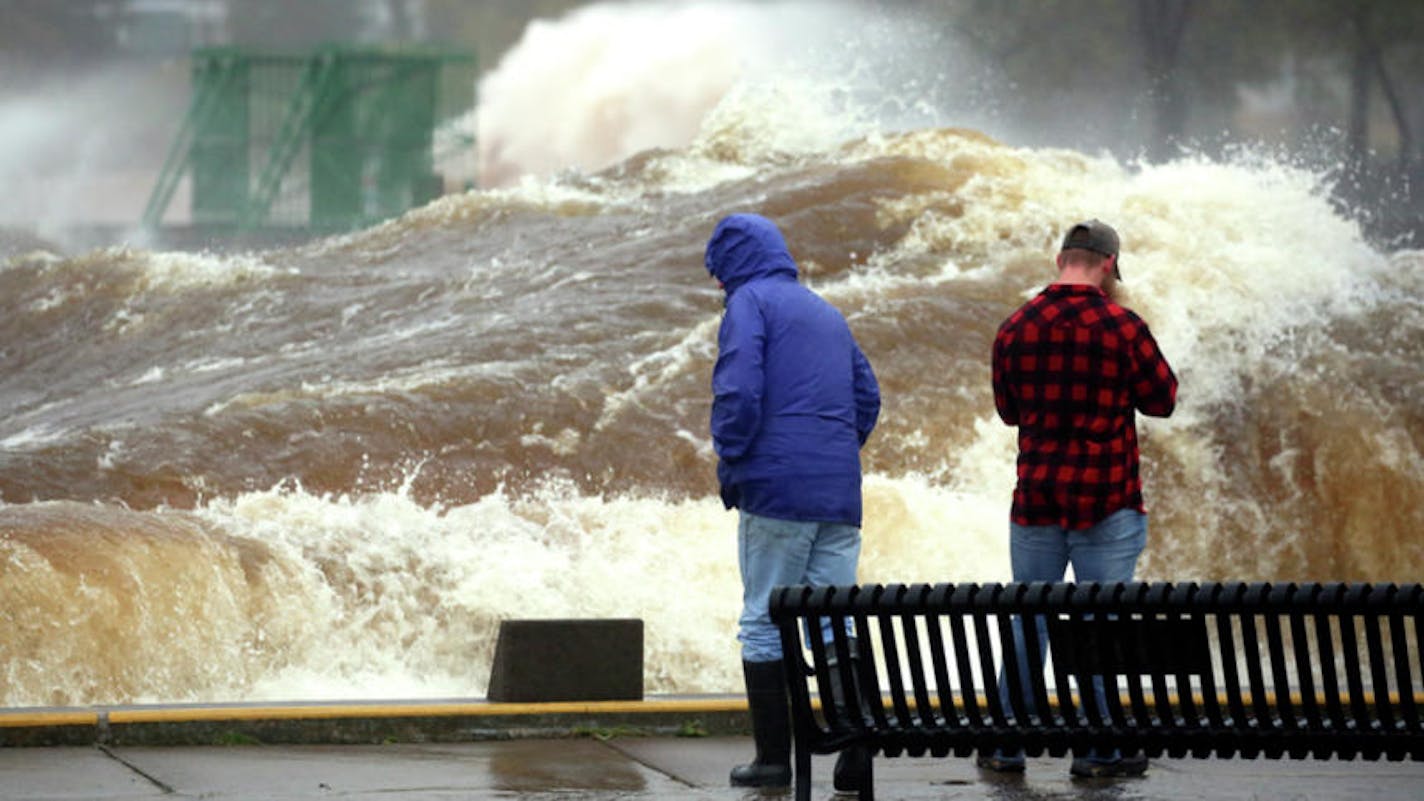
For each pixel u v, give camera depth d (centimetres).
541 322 6881
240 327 7706
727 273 2430
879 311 6681
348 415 5856
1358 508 5878
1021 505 2575
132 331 7850
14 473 5384
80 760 2567
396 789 2353
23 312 8338
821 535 2397
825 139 10156
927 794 2350
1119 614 2030
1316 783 2478
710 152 10125
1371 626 1966
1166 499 5872
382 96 17362
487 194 9600
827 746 2142
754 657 2375
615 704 2970
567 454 5747
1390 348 6506
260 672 4062
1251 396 6228
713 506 5350
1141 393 2539
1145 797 2333
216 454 5612
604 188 9738
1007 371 2580
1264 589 1975
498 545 4784
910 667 2117
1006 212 7825
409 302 7675
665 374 6334
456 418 5903
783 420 2352
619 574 4741
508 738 2900
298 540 4500
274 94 17812
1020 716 2094
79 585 3825
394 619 4341
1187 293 6750
